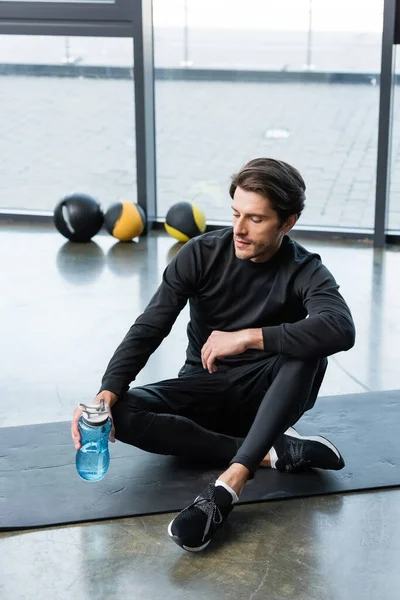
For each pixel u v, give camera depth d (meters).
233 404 2.91
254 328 2.74
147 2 5.49
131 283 4.84
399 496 2.80
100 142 5.88
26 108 5.88
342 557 2.50
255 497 2.77
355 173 5.58
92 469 2.66
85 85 5.76
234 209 2.61
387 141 5.32
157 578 2.41
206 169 5.83
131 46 5.60
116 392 2.70
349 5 5.28
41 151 5.96
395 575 2.43
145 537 2.59
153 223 5.90
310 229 5.68
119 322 4.30
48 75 5.78
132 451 3.04
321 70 5.44
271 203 2.55
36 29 5.63
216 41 5.54
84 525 2.64
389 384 3.64
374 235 5.50
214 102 5.68
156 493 2.78
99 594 2.35
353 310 4.45
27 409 3.43
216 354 2.65
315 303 2.68
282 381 2.61
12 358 3.90
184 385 2.89
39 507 2.71
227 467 2.93
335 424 3.22
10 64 5.79
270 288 2.78
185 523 2.47
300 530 2.62
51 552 2.52
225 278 2.78
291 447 2.85
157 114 5.77
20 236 5.72
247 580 2.40
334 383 3.65
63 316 4.38
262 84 5.56
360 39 5.32
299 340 2.59
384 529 2.63
